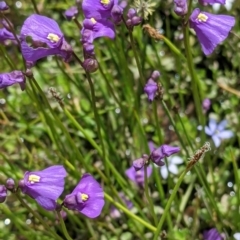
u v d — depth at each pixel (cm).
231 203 40
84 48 32
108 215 42
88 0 32
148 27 36
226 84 46
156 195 43
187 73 47
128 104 43
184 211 42
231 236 38
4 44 39
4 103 47
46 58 49
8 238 42
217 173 43
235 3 43
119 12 32
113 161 42
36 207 41
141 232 40
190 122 45
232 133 42
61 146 44
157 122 37
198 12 33
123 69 42
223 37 33
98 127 35
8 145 45
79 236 42
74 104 45
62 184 30
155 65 47
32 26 32
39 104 38
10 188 31
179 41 45
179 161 43
